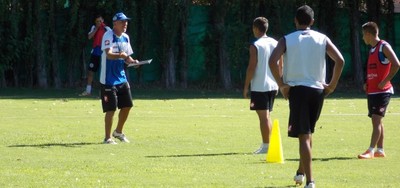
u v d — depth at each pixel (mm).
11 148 32938
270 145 29656
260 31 32281
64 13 73188
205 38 75688
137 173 26562
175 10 74125
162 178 25562
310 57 22844
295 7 75375
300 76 22828
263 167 28125
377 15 76812
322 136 37719
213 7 75312
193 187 23938
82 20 72875
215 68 75938
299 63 22797
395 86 76812
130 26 73500
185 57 75000
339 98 64062
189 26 75125
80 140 35906
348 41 77125
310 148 22844
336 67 23000
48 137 36781
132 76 75188
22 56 72438
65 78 73938
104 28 63156
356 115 48344
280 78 22828
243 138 36906
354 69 76750
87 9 73062
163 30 74312
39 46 72500
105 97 34875
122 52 35125
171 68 75000
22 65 73000
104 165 28297
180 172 26812
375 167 28312
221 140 36125
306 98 22703
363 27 31031
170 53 74625
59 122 43594
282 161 29484
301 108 22734
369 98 30922
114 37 35125
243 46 75375
